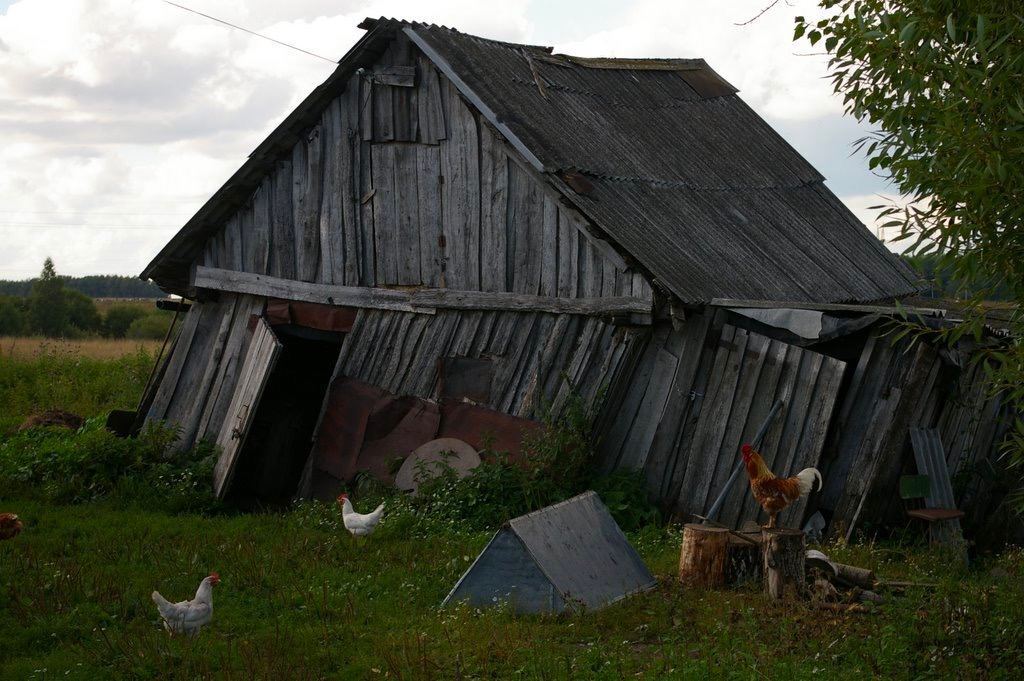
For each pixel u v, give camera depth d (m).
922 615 7.92
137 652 7.70
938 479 12.75
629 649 7.83
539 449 12.80
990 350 6.83
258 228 16.08
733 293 13.31
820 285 15.70
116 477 14.34
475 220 14.41
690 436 12.92
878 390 12.28
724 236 15.32
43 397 22.86
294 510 14.11
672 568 10.55
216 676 7.34
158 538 11.57
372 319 15.24
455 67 14.42
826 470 12.47
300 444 17.28
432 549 11.03
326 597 8.98
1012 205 6.06
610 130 16.62
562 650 7.76
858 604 8.76
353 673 7.30
